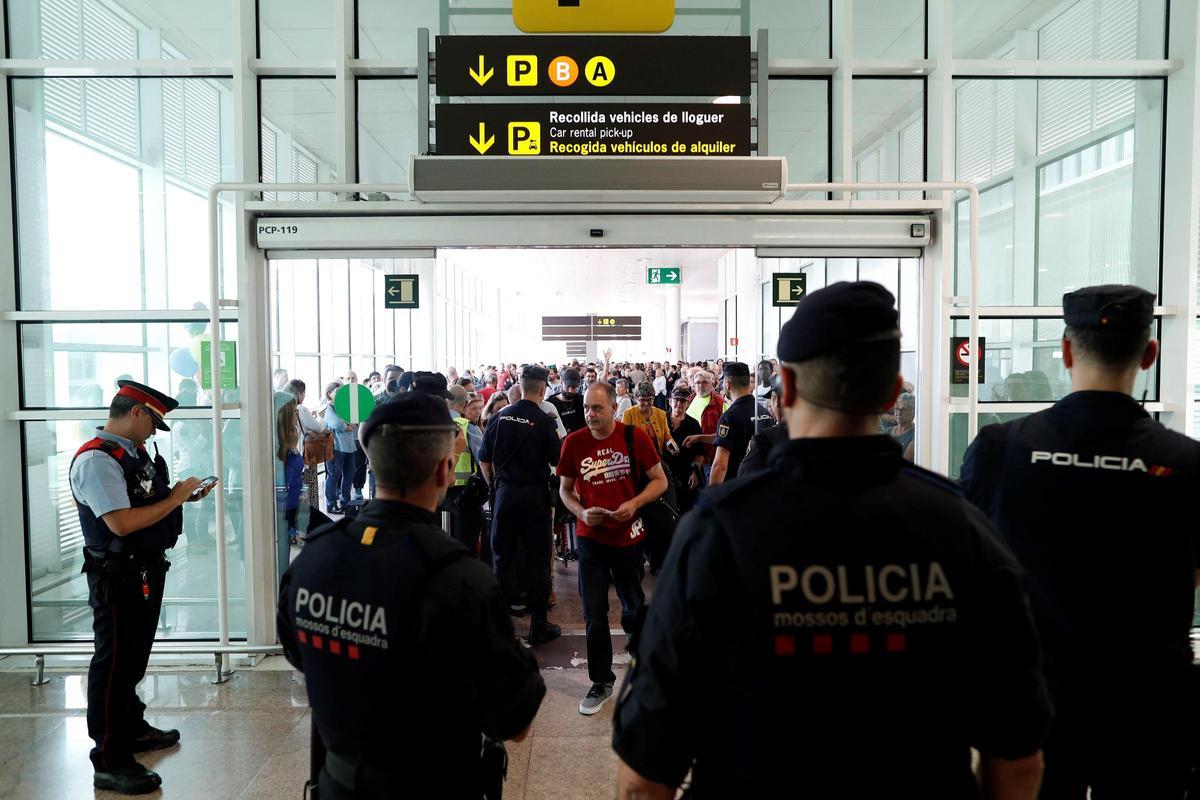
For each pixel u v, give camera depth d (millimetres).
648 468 3492
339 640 1391
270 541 4180
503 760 1555
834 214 4059
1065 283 4207
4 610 4199
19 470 4238
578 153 3695
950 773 945
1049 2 4180
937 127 4117
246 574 4137
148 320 4184
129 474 2801
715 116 3713
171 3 4102
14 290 4199
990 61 4062
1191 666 1482
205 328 4176
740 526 984
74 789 2834
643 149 3707
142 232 4195
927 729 934
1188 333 4051
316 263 9430
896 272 4508
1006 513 1602
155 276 4188
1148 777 1466
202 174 4121
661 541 3580
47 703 3609
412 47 4285
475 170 3654
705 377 6383
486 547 5176
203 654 4133
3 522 4199
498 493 4293
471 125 3699
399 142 4383
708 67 3746
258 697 3645
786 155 4348
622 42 3730
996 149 4152
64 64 4035
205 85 4113
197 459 4215
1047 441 1579
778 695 937
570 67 3732
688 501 5668
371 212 4047
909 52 4199
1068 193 4199
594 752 3064
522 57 3729
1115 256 4215
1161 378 4176
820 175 4297
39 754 3111
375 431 1468
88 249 4195
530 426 4234
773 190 3688
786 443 1037
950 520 988
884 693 930
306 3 4156
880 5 4191
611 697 3514
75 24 4145
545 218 4059
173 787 2834
